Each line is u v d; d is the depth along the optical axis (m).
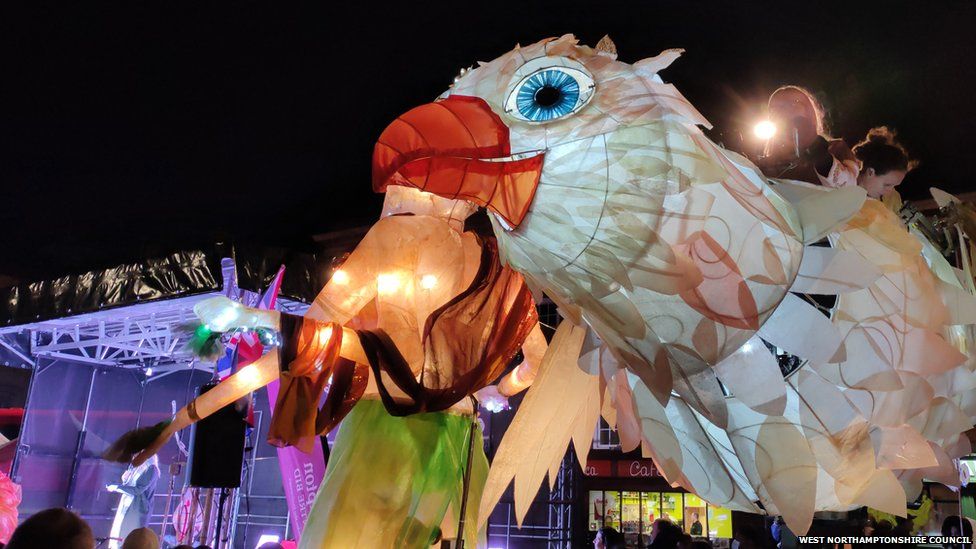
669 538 4.89
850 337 1.94
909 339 1.98
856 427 1.95
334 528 2.24
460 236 2.62
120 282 8.16
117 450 2.33
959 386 2.13
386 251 2.46
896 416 1.92
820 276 1.88
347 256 2.66
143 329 9.16
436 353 2.36
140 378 11.21
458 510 2.50
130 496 9.03
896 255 2.06
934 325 2.01
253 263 7.48
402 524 2.30
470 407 2.58
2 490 5.11
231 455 4.79
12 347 10.15
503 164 1.99
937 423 2.07
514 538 8.88
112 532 8.91
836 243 2.08
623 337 1.90
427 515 2.35
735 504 2.09
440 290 2.49
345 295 2.39
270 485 9.34
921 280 2.05
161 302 7.88
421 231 2.52
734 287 1.81
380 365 2.29
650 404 2.06
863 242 2.07
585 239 1.92
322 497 2.32
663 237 1.85
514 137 1.98
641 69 2.11
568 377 2.40
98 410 10.78
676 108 2.00
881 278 2.01
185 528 7.67
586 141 1.96
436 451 2.41
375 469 2.32
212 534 7.42
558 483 8.94
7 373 11.47
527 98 2.02
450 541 2.41
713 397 1.84
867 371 1.90
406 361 2.36
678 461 2.05
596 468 8.88
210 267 7.59
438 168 1.96
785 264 1.83
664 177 1.86
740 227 1.85
